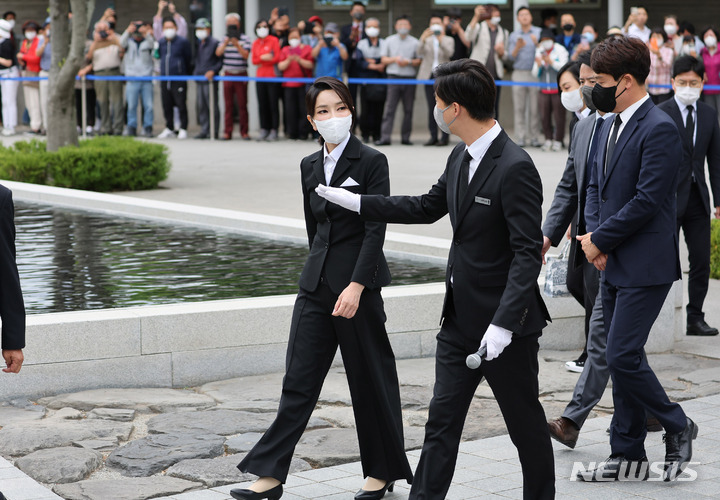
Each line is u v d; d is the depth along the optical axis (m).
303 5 25.80
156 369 6.70
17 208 12.88
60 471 5.15
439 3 24.98
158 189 15.54
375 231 4.72
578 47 19.47
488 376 4.33
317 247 4.90
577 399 5.68
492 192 4.20
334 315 4.70
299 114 22.33
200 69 22.36
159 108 25.41
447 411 4.37
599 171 5.18
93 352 6.54
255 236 10.80
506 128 23.27
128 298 7.85
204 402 6.34
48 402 6.32
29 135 23.41
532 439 4.36
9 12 23.97
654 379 5.11
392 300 7.34
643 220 4.90
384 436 4.88
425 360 7.39
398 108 24.48
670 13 24.58
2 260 4.04
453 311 4.39
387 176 4.87
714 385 6.89
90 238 10.60
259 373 7.00
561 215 6.11
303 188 4.98
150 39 22.61
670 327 7.81
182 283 8.40
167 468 5.30
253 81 23.81
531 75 20.09
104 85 22.69
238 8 26.23
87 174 15.20
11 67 23.27
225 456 5.45
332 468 5.36
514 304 4.12
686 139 7.94
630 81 4.95
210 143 21.95
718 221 10.51
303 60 21.80
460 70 4.21
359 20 21.09
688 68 7.71
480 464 5.40
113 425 5.92
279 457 4.71
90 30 25.78
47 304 7.65
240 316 6.91
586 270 6.18
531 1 24.80
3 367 6.33
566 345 7.86
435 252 9.49
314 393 4.85
